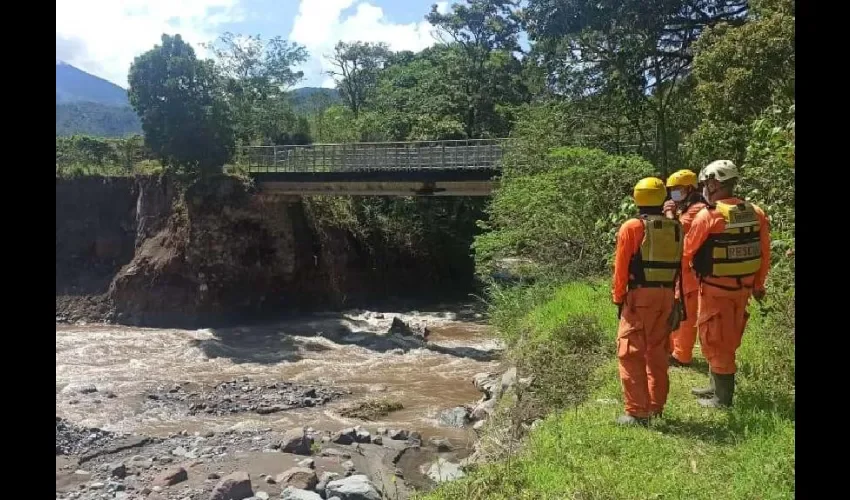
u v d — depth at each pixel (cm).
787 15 1492
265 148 3409
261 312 3198
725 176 618
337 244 3616
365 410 1619
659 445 566
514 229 1791
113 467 1179
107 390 1867
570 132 2544
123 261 3478
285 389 1888
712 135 1551
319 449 1238
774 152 784
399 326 2759
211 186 3180
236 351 2453
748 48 1516
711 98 1588
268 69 4844
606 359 916
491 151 2808
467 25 4616
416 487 1012
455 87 4650
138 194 3547
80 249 3509
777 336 791
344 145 3200
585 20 2586
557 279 1516
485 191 2856
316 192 3183
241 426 1520
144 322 3097
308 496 955
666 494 476
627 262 625
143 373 2112
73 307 3256
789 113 773
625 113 2639
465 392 1812
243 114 4272
